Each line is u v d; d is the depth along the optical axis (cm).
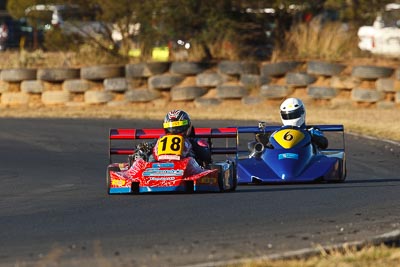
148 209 3881
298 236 3147
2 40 14588
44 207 4116
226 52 10512
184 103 9962
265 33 10819
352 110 9400
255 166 4862
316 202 4012
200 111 9594
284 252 2847
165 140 4522
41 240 3203
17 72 10244
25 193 4750
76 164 6122
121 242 3112
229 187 4534
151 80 10019
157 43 10769
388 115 8819
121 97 10106
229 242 3062
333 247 2864
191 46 10531
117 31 10944
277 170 4800
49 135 7731
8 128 8269
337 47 10475
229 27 10469
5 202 4381
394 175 5247
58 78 10150
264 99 9831
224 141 7300
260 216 3619
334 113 9100
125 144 7156
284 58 10381
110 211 3866
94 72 10106
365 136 7262
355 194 4284
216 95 9906
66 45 11000
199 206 3925
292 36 10594
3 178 5478
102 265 2717
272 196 4250
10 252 2997
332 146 6712
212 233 3250
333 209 3788
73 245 3077
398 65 10088
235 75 9925
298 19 10875
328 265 2636
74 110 9825
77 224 3544
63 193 4659
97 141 7331
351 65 9888
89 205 4091
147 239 3158
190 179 4300
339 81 9725
